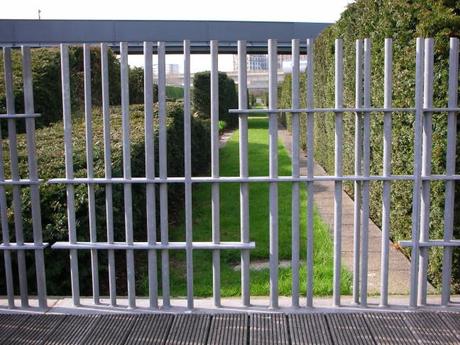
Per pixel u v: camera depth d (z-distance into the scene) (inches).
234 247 137.5
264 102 1771.7
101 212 168.2
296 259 137.7
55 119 313.0
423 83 133.4
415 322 130.3
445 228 137.6
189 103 134.3
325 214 284.4
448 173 136.1
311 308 137.9
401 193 202.1
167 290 139.6
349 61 291.0
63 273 167.5
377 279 178.2
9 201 166.2
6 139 231.3
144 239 224.5
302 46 805.9
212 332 126.3
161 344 120.6
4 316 137.5
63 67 134.6
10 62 136.0
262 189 343.9
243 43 131.5
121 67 133.3
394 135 203.9
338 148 135.0
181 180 135.6
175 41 1092.5
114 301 141.7
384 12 208.5
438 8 160.6
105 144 136.0
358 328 127.3
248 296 140.7
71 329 129.2
